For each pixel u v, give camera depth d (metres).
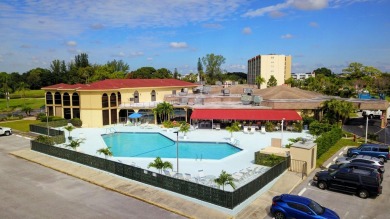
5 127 55.44
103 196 25.44
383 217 21.92
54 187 27.44
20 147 43.25
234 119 54.94
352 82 138.62
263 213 22.25
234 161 35.34
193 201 24.00
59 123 59.09
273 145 39.03
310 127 50.59
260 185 26.02
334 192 26.61
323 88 112.88
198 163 34.53
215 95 73.81
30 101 118.69
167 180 26.03
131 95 67.75
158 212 22.42
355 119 72.81
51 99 67.62
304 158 30.95
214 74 168.25
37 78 158.50
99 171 31.45
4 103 111.69
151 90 71.62
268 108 59.22
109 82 67.81
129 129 57.47
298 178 29.47
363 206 23.78
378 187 24.80
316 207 20.58
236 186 26.58
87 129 57.81
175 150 42.88
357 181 25.50
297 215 20.36
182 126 50.34
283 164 30.53
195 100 65.00
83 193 26.08
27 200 24.52
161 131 55.03
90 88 60.44
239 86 105.00
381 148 36.75
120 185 27.66
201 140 47.16
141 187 27.12
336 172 26.83
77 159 34.25
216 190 22.94
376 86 140.12
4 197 25.11
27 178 29.89
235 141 45.81
